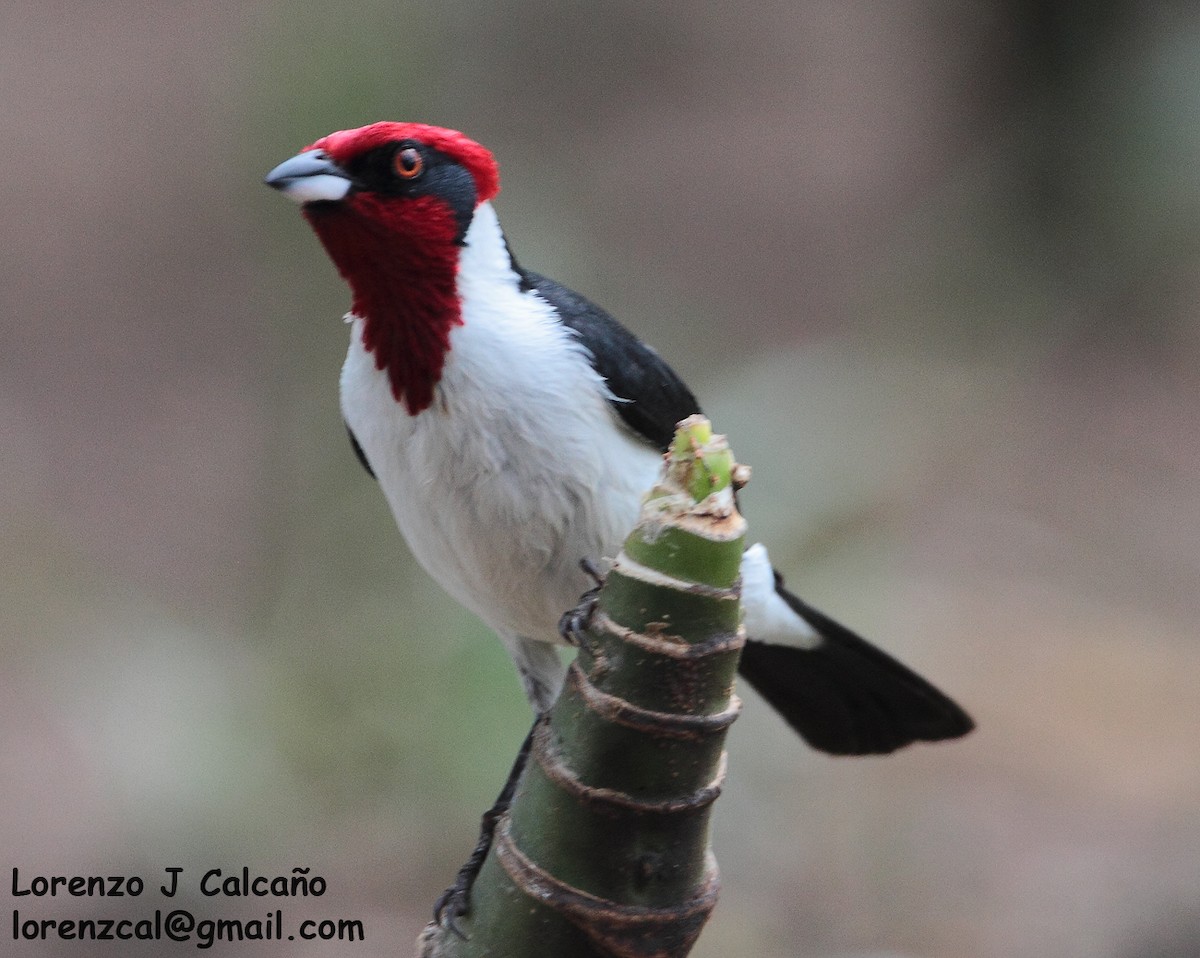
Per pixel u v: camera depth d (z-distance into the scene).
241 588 11.42
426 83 10.35
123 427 15.96
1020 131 13.91
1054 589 14.17
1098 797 11.38
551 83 19.52
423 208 5.29
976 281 14.59
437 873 9.38
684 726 3.28
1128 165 13.30
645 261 17.88
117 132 21.45
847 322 17.06
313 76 9.66
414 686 9.27
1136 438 16.27
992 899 10.12
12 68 22.98
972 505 14.99
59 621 11.02
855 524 11.10
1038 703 12.63
